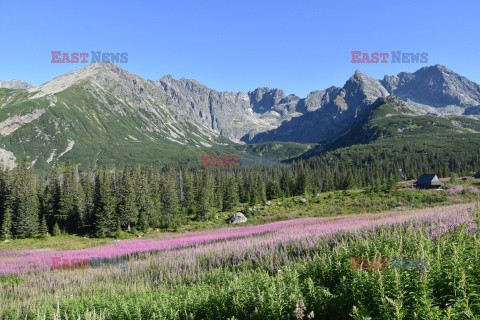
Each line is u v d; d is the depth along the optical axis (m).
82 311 10.06
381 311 4.67
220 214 67.25
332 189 111.25
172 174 100.31
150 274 16.45
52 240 53.06
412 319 4.35
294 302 6.21
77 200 63.09
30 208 57.03
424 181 58.31
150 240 39.06
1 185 63.50
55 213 64.88
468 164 163.12
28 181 69.44
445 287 4.79
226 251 16.75
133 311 8.95
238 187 97.12
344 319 5.62
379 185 60.12
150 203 61.53
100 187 65.69
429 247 6.10
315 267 8.36
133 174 76.56
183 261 16.95
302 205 58.59
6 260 27.05
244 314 6.86
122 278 15.93
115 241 43.59
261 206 64.25
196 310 7.91
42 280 18.31
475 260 4.96
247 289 7.41
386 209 45.41
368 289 5.45
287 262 11.71
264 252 14.23
